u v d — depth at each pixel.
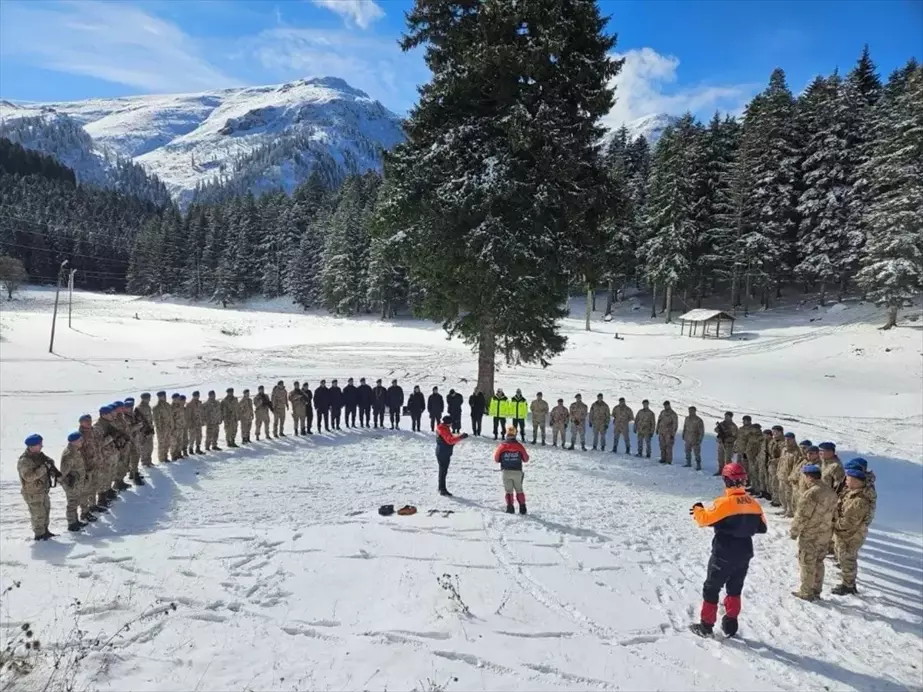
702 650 6.29
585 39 19.55
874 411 26.09
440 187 18.98
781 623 7.12
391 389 19.41
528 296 18.98
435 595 6.97
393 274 65.12
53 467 9.11
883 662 6.25
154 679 5.12
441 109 20.64
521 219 18.95
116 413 11.62
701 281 53.25
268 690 5.00
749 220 49.69
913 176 37.09
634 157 69.69
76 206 128.38
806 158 50.19
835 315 44.81
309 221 90.12
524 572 7.94
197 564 7.78
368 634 6.05
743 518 6.57
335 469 13.90
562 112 19.14
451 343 48.34
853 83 51.66
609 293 58.53
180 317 65.44
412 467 14.30
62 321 47.75
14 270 84.12
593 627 6.57
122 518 10.01
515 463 10.65
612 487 13.60
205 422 15.41
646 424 17.27
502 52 18.16
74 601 6.62
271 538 8.78
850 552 8.09
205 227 97.94
